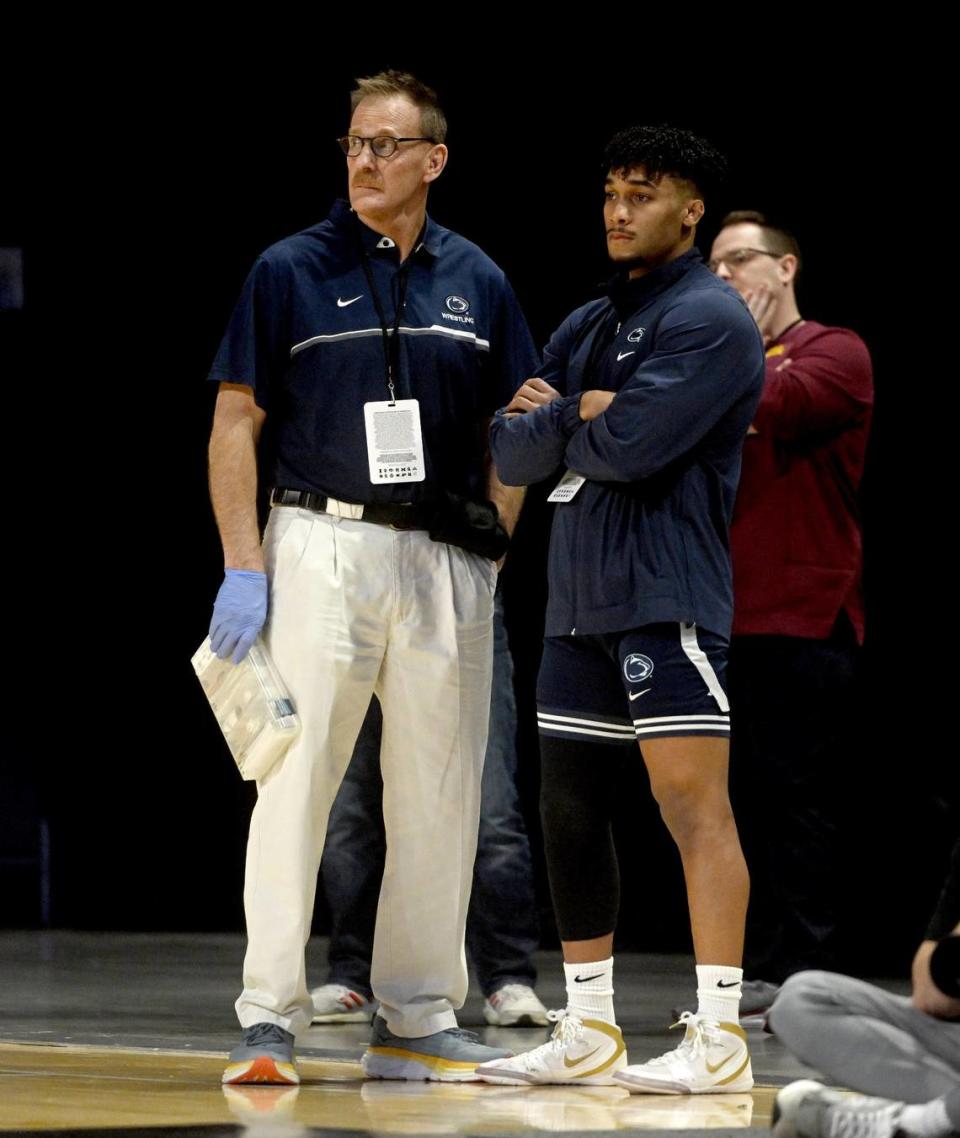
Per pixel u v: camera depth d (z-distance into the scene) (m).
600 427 11.19
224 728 11.88
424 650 11.96
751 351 11.38
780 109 22.48
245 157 25.97
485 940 15.50
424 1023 11.91
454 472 12.30
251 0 25.00
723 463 11.59
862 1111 7.88
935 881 21.12
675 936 23.38
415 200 12.24
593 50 23.34
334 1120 9.56
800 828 15.90
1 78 26.69
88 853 28.56
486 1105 10.38
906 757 21.58
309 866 11.62
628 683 11.32
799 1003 8.20
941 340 21.97
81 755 28.56
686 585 11.26
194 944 24.05
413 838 12.06
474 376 12.38
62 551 28.30
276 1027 11.41
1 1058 12.38
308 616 11.70
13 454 28.20
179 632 27.84
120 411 27.67
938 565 21.92
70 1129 9.02
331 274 12.06
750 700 15.95
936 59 21.44
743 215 16.97
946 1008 7.78
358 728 12.07
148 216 26.86
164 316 27.14
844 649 16.16
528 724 24.67
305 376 11.92
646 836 23.64
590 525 11.53
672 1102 10.56
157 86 26.11
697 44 22.77
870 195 22.20
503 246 24.44
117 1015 15.41
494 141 24.17
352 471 11.84
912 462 22.14
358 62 24.61
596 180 23.78
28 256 27.64
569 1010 11.55
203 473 27.31
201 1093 10.70
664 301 11.59
